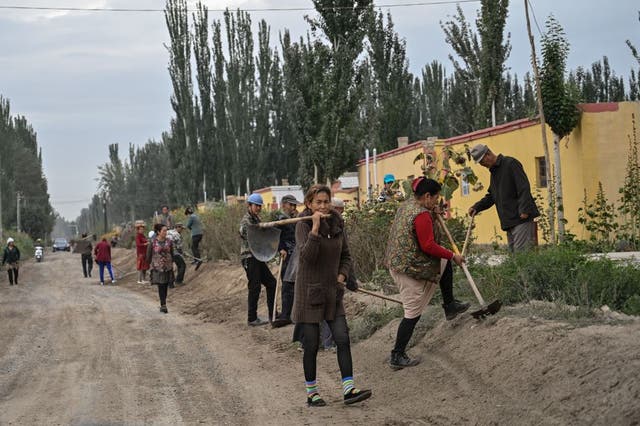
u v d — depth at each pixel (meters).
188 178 53.19
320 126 28.50
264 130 51.16
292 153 51.38
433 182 8.08
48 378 9.58
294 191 38.56
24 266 47.25
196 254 24.69
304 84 28.55
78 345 12.22
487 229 20.83
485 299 8.98
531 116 17.61
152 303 19.02
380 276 11.91
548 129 18.03
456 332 8.48
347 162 28.45
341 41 27.92
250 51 51.44
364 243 12.89
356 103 28.42
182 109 53.25
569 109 16.44
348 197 32.91
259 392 8.33
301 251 7.41
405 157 26.66
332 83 27.91
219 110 52.47
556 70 16.58
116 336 13.08
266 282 13.35
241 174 51.03
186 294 20.91
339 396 7.91
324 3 27.77
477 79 27.52
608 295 7.96
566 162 17.42
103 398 8.27
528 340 7.14
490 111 26.73
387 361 8.80
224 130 52.31
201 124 53.22
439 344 8.52
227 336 12.52
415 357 8.46
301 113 28.89
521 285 8.80
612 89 38.09
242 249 13.30
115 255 49.00
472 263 10.35
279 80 51.31
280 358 10.20
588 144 16.64
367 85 36.00
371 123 34.44
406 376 8.03
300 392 8.21
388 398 7.59
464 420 6.44
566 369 6.33
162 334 13.13
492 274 9.22
